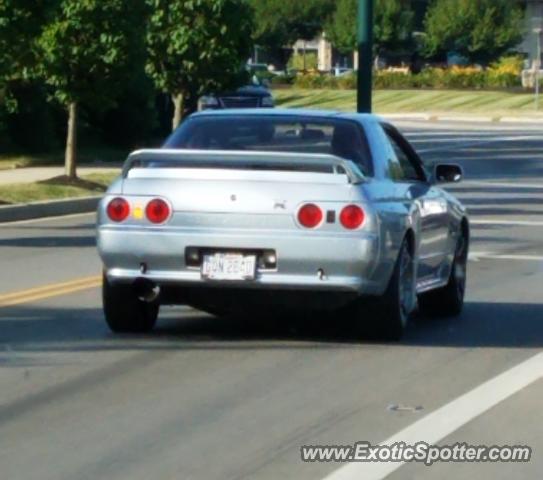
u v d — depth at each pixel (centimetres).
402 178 1603
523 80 10744
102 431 1129
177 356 1440
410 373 1365
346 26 11619
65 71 3378
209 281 1420
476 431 1135
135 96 4797
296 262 1402
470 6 11800
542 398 1261
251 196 1408
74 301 1805
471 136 6600
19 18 2870
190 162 1441
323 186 1403
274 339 1537
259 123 1560
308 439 1104
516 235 2705
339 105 9300
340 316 1647
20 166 4072
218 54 3944
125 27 3391
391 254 1441
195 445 1086
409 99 9950
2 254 2331
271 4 12281
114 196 1446
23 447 1079
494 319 1725
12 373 1355
